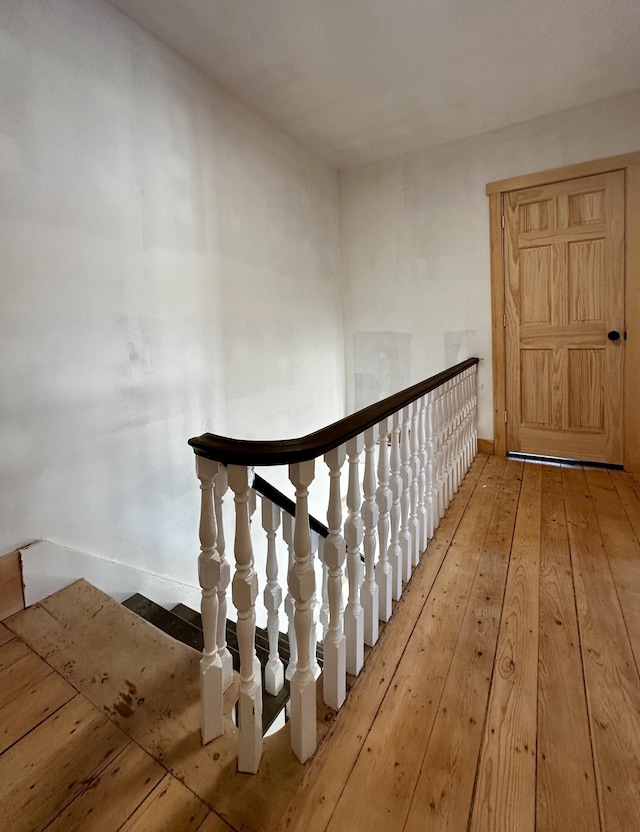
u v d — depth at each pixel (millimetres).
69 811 937
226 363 2635
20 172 1589
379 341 3900
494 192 3289
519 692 1254
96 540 1892
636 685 1266
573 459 3271
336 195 3887
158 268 2160
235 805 955
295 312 3326
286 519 1621
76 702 1226
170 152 2215
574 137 2996
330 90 2650
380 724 1163
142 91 2059
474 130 3230
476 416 3547
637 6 2041
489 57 2398
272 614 1599
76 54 1769
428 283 3643
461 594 1725
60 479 1755
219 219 2553
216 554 1115
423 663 1378
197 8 1961
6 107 1543
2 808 940
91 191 1835
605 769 1024
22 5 1582
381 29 2152
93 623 1558
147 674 1331
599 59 2441
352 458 1293
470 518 2396
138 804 952
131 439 2045
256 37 2172
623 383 3055
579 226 3072
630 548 2020
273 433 3102
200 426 2451
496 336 3430
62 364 1747
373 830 909
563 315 3195
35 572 1648
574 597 1682
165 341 2213
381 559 1552
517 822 919
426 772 1029
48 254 1685
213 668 1088
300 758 1056
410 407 1837
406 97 2760
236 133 2686
